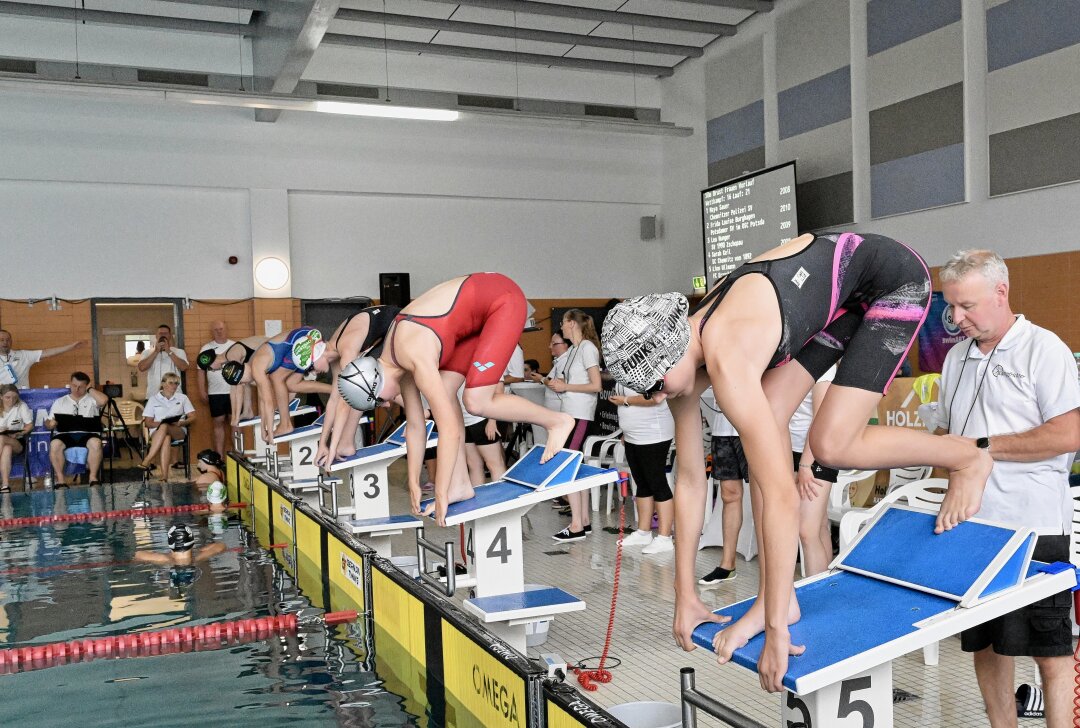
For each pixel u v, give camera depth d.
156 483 8.19
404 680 2.61
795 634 1.37
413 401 3.18
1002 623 1.74
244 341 8.27
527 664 1.97
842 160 8.46
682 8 9.27
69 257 9.41
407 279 10.49
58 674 2.75
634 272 11.88
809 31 8.76
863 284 1.57
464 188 10.90
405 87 10.29
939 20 7.36
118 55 9.10
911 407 4.18
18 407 8.19
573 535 5.03
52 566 4.51
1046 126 6.56
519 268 11.34
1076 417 1.82
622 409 4.54
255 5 8.29
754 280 1.44
